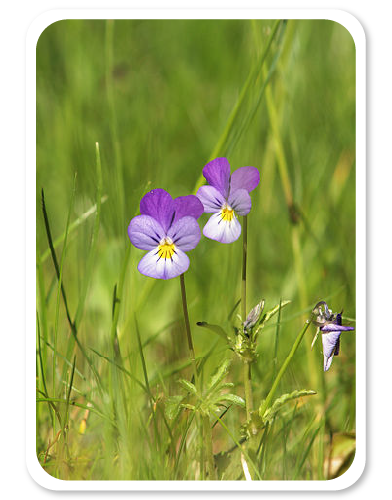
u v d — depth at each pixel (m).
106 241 0.61
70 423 0.57
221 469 0.55
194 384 0.55
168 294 0.63
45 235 0.62
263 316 0.54
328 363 0.53
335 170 0.67
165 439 0.55
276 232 0.65
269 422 0.55
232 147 0.61
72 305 0.60
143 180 0.64
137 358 0.57
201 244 0.64
